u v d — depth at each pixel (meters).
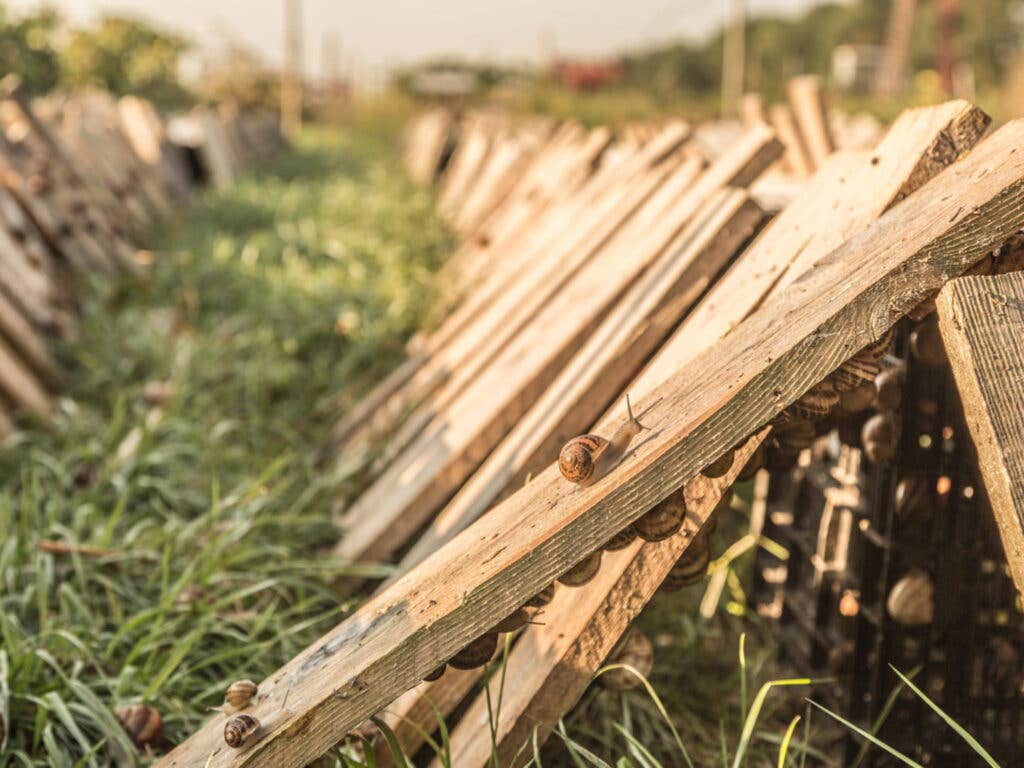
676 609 3.16
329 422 4.79
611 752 2.50
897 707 2.33
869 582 2.40
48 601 2.90
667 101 26.08
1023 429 1.57
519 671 2.16
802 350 1.71
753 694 2.78
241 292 6.39
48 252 6.09
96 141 8.90
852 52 55.59
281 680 1.93
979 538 2.24
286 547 3.26
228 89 32.91
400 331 5.73
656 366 2.50
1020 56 13.16
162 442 4.06
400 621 1.82
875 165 2.18
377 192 12.34
